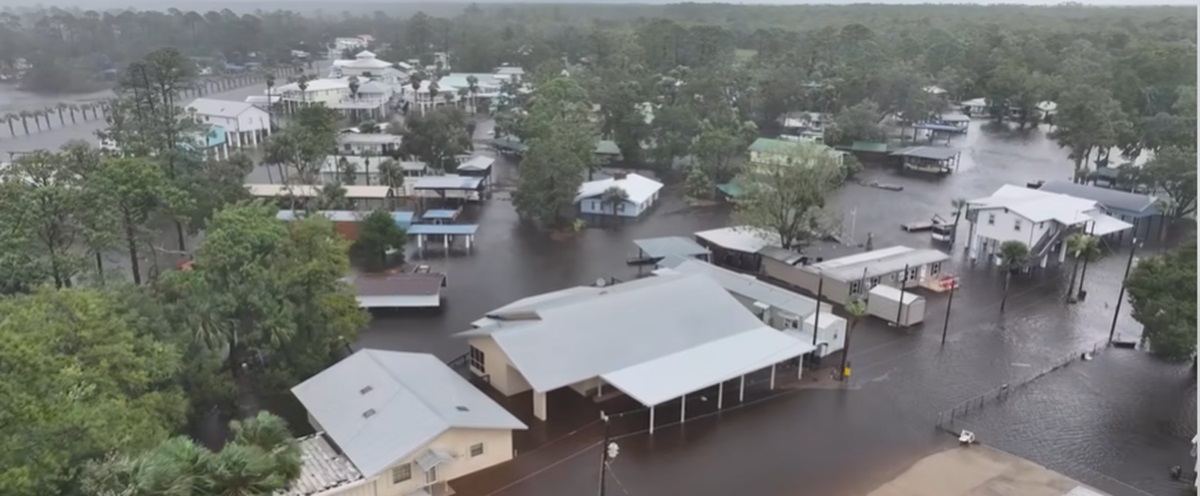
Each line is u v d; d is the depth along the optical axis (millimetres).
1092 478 38031
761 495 36625
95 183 51188
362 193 88688
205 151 84812
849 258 66062
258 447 25078
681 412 43188
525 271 69625
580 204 89875
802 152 70875
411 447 35500
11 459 22938
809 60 164375
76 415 24938
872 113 121688
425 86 158000
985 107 155875
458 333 54875
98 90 181000
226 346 43406
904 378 48656
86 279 48031
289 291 44844
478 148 124062
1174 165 82750
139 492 22188
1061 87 133250
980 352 52562
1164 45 143375
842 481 37781
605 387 46188
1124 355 52062
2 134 125812
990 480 37750
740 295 56156
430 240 78688
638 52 174375
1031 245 68562
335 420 38469
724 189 95250
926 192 99250
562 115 104438
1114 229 73062
